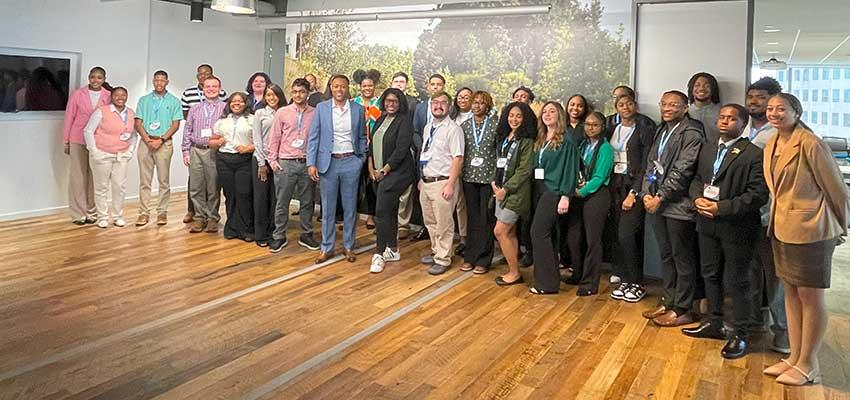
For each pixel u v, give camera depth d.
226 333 3.35
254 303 3.89
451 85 6.48
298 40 7.68
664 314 3.74
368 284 4.39
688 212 3.52
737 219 3.16
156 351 3.07
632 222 4.07
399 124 4.73
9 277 4.22
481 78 6.29
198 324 3.47
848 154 7.91
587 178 4.30
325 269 4.76
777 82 3.52
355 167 4.87
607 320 3.76
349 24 7.17
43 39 6.11
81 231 5.71
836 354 3.30
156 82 6.03
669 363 3.10
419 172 5.38
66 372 2.78
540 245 4.27
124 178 6.02
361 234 6.09
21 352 2.98
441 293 4.24
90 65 6.63
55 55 6.30
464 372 2.94
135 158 7.47
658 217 3.75
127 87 7.11
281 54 7.89
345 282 4.43
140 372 2.81
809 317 2.84
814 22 5.60
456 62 6.43
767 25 5.81
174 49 7.75
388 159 4.75
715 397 2.73
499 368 2.99
